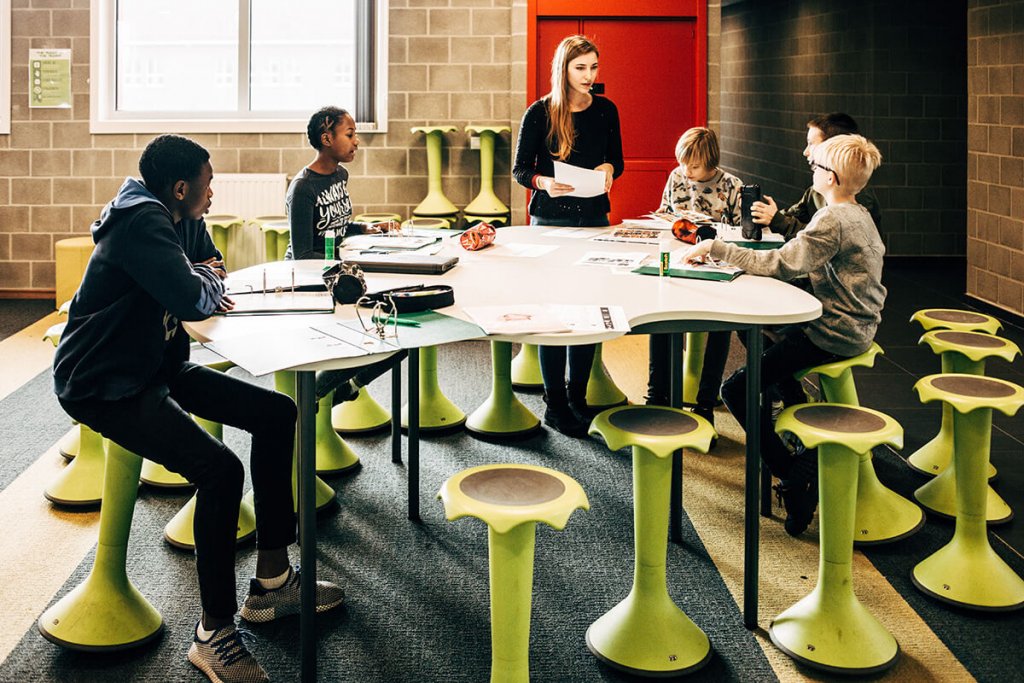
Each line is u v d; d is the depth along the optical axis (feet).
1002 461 13.60
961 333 12.21
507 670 7.64
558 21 22.56
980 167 23.29
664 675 8.50
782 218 13.29
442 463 13.58
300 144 23.54
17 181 23.57
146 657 8.79
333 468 13.03
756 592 9.30
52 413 15.47
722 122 43.06
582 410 15.30
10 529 11.34
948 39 28.78
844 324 10.75
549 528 11.53
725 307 9.32
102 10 23.26
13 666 8.61
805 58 33.24
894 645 8.84
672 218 15.67
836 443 8.45
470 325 8.73
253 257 22.84
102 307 8.11
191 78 23.93
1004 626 9.34
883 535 11.03
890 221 29.53
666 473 8.70
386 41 23.18
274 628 9.27
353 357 7.77
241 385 8.89
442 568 10.53
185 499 12.23
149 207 8.14
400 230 14.57
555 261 12.17
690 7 22.38
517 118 22.90
